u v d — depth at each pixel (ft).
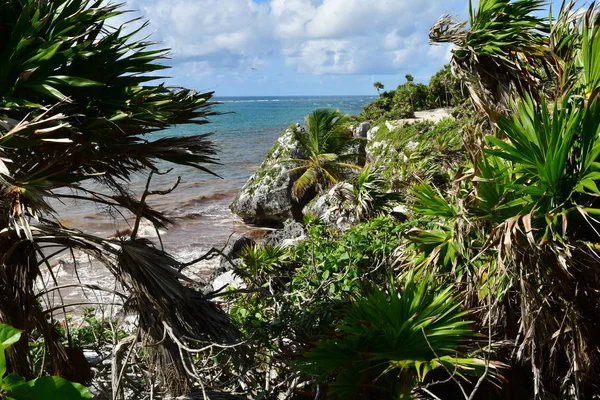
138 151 14.80
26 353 14.11
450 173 20.20
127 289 14.12
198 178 135.33
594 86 14.99
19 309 13.94
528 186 14.57
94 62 14.25
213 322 14.76
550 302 14.65
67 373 14.96
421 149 51.80
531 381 15.53
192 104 15.75
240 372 15.30
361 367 14.03
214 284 32.07
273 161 99.45
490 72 18.24
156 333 13.82
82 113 14.02
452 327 14.11
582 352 14.12
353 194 42.88
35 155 13.99
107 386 16.84
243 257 25.59
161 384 14.24
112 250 13.78
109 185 15.55
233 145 211.61
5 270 13.84
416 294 14.99
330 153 96.48
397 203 45.68
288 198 95.71
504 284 15.15
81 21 14.25
